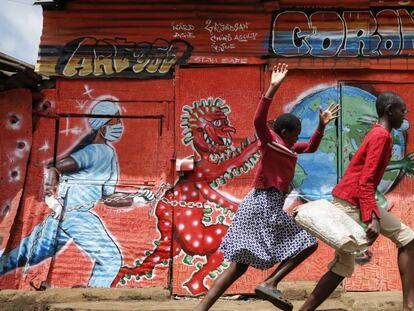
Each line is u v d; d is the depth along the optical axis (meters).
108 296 6.24
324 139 6.55
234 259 4.54
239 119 6.63
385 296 5.91
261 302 6.19
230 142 6.61
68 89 6.79
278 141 4.68
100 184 6.65
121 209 6.59
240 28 6.70
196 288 6.39
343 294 6.14
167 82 6.73
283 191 4.65
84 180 6.67
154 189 6.61
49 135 6.75
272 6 6.62
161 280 6.44
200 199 6.55
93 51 6.78
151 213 6.56
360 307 5.55
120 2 6.81
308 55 6.61
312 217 4.45
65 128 6.75
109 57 6.77
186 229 6.50
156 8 6.80
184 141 6.64
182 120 6.66
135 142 6.69
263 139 4.63
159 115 6.70
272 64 6.62
